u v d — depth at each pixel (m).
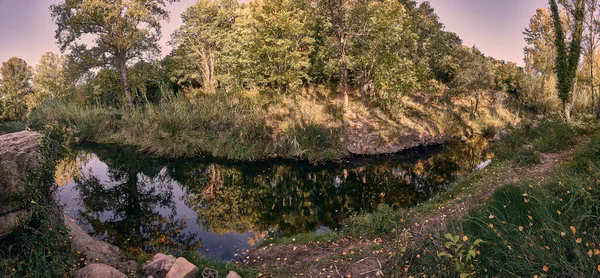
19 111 51.34
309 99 25.98
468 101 28.88
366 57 23.67
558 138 12.30
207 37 30.86
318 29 28.36
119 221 10.16
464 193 9.11
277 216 10.41
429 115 24.34
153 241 8.48
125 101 27.58
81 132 24.03
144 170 16.69
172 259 5.50
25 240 3.97
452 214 6.75
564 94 16.81
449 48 29.06
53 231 4.36
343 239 7.07
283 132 19.25
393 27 23.20
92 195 13.06
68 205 11.76
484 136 22.62
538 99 26.62
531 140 14.17
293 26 24.45
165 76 32.44
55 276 4.33
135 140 21.98
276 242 7.58
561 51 16.94
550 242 3.52
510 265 3.49
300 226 9.40
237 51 27.45
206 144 19.08
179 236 8.83
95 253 6.37
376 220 7.43
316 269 5.30
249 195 12.84
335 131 19.25
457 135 22.70
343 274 4.88
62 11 26.97
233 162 17.61
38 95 44.44
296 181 14.50
